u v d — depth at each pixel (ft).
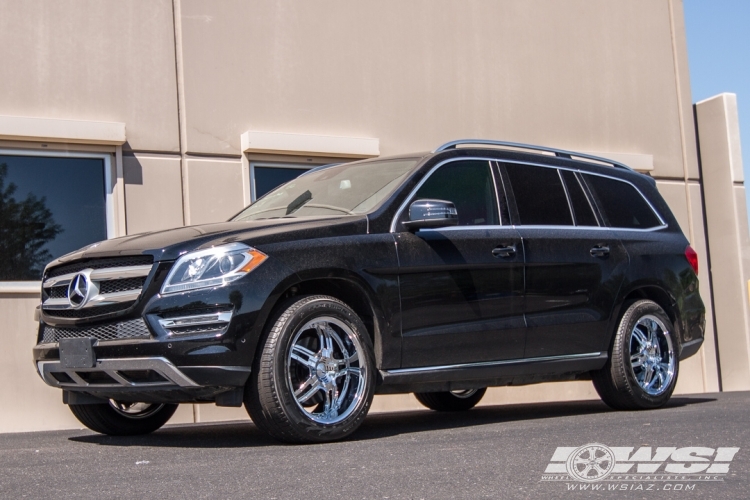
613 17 38.86
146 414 20.72
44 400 27.27
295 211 20.10
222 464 14.10
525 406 27.66
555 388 35.81
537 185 22.00
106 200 28.86
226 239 16.76
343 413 17.11
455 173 20.49
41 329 18.43
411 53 34.27
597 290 22.00
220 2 30.94
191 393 16.33
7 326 26.99
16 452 17.01
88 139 28.17
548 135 36.86
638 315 22.84
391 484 12.00
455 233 19.60
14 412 26.91
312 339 17.43
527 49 36.70
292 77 31.99
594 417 20.83
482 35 35.78
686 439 15.66
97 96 28.89
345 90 32.91
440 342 18.88
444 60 34.88
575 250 21.71
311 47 32.40
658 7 39.99
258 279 16.43
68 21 28.68
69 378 17.76
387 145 33.53
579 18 38.04
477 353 19.51
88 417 20.02
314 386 16.89
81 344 16.87
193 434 20.13
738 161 39.45
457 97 35.01
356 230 18.15
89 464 14.74
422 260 18.75
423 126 34.24
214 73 30.68
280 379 16.29
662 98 39.70
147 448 17.04
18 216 27.84
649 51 39.55
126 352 16.30
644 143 39.09
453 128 34.86
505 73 36.11
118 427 20.31
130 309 16.48
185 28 30.35
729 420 18.71
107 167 28.91
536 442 15.64
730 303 39.37
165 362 15.96
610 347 22.52
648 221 24.45
